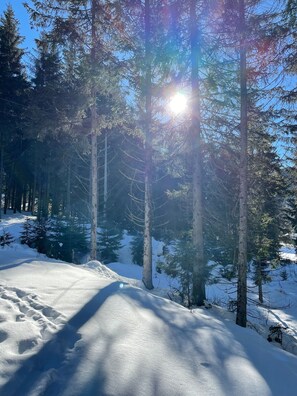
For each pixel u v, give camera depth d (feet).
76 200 111.86
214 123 37.91
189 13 36.14
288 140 36.14
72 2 46.42
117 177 99.96
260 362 15.96
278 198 62.59
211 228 43.70
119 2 42.16
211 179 42.09
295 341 31.58
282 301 62.80
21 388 10.67
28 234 67.56
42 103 55.01
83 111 51.08
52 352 12.94
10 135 93.04
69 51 48.42
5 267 26.61
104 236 71.36
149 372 12.65
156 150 46.16
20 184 128.67
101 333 15.30
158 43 38.78
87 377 11.63
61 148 80.02
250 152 38.24
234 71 35.19
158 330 17.07
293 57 31.60
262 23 31.19
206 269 38.24
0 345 12.84
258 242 51.11
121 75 42.63
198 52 36.04
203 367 13.92
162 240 82.69
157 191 84.12
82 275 27.25
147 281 42.65
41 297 18.98
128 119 46.34
